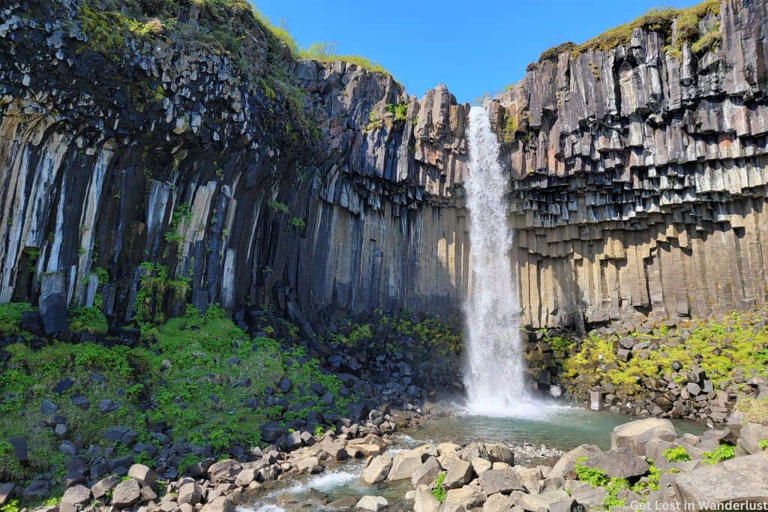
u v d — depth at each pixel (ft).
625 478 24.66
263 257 55.26
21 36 32.17
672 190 64.18
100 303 39.52
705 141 61.26
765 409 31.65
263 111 50.42
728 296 62.90
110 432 29.94
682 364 57.57
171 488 27.07
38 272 36.78
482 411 53.47
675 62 61.21
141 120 40.37
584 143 65.67
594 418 51.13
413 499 27.02
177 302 44.55
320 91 67.51
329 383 46.57
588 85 65.62
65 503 24.32
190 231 46.96
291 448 35.01
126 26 38.68
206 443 32.35
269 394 40.47
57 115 36.14
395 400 49.75
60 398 30.81
